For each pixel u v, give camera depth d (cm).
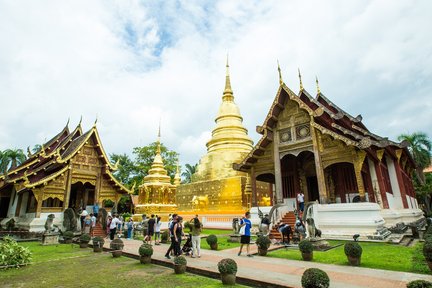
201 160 3891
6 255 1082
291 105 2181
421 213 3144
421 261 1035
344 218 1744
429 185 4244
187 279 877
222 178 3397
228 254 1295
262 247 1256
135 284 826
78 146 2386
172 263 1064
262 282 799
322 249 1343
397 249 1317
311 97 2139
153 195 3381
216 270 924
